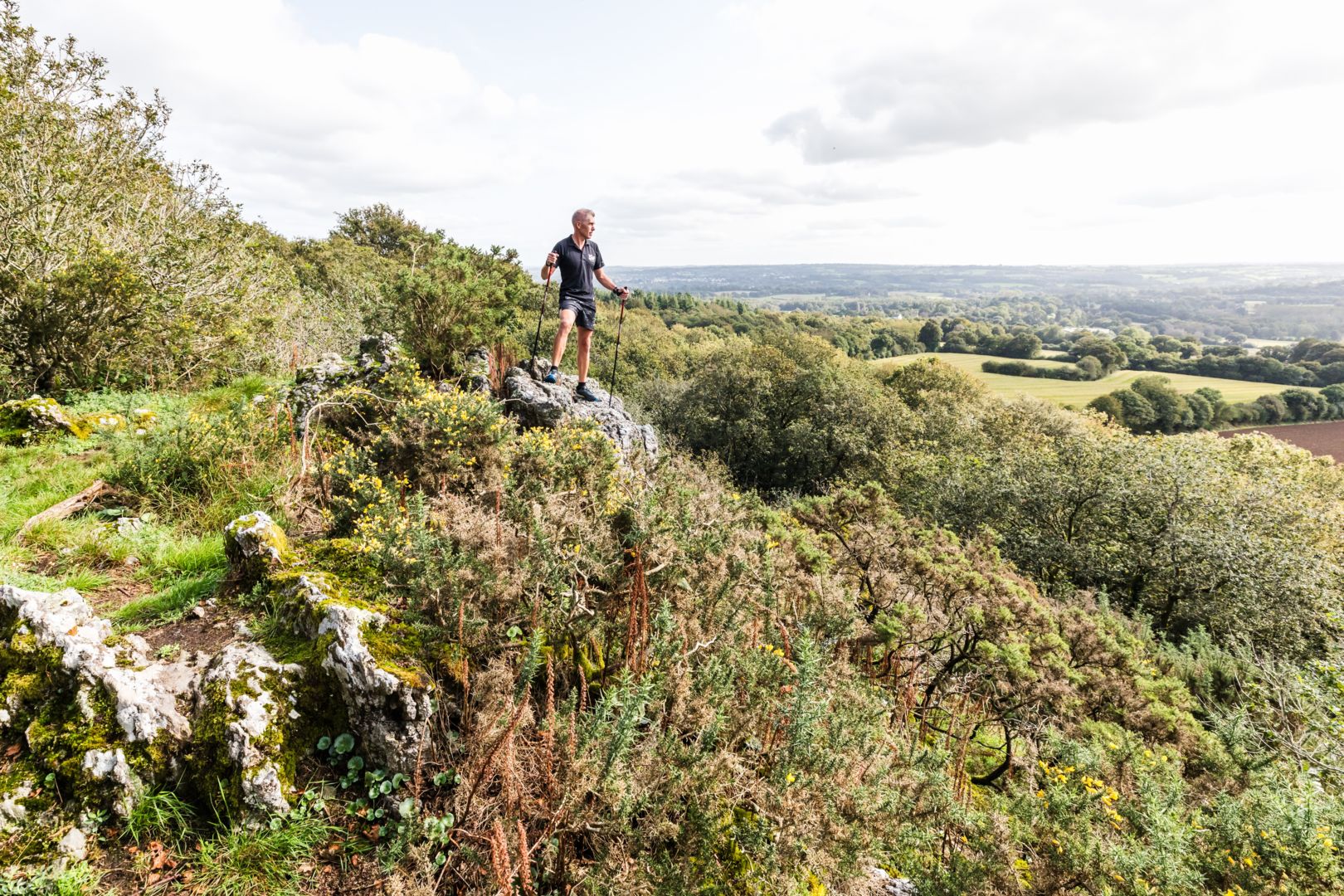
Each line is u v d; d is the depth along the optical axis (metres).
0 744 2.15
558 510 3.36
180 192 10.99
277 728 2.27
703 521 3.94
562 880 2.02
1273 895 3.10
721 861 2.29
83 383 8.43
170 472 4.56
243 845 2.04
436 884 1.96
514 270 8.98
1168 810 3.59
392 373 5.99
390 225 35.88
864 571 6.07
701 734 2.47
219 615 2.93
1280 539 15.62
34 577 3.23
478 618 2.63
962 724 4.61
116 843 2.04
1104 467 18.69
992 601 5.29
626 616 3.07
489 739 2.24
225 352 10.52
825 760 2.59
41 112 8.79
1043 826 3.26
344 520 3.77
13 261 8.17
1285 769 4.94
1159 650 9.13
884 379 54.66
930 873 2.74
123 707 2.19
